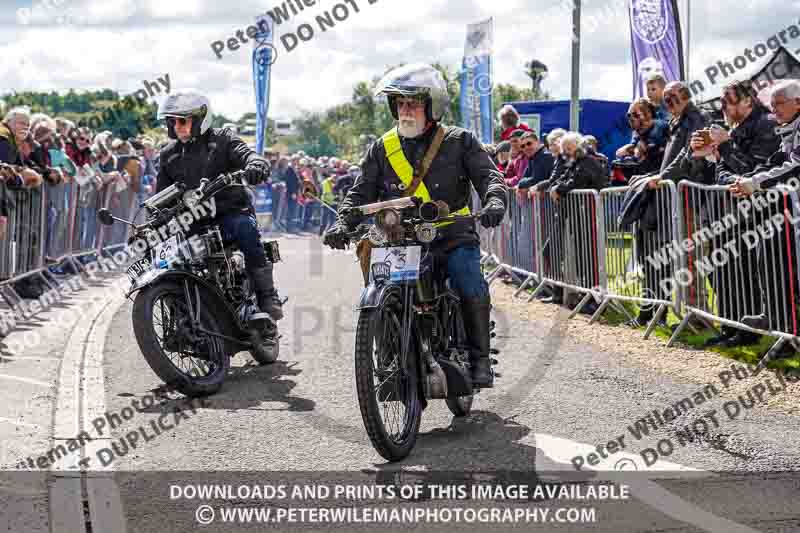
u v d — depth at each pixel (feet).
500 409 19.43
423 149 17.84
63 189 39.19
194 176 23.20
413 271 16.26
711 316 24.82
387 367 16.39
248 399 20.53
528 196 36.04
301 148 136.56
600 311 29.58
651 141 29.66
